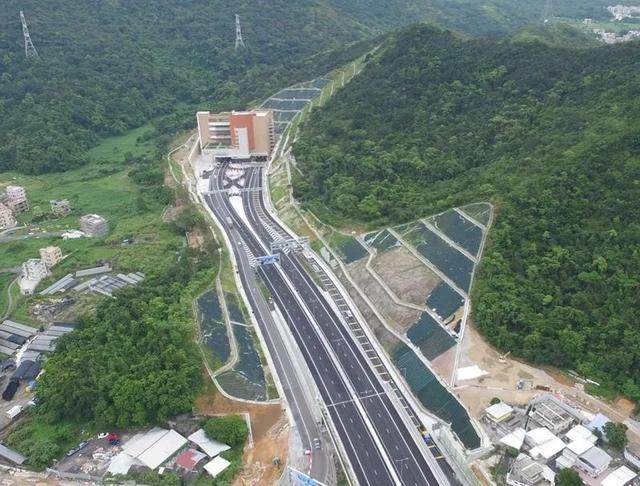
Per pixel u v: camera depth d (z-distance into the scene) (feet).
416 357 569.23
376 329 624.18
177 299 642.22
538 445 454.81
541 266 586.04
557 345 523.70
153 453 478.18
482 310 568.41
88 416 522.47
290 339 618.03
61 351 578.66
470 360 545.44
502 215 655.35
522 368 531.91
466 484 442.50
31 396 555.69
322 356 592.60
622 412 479.41
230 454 477.36
